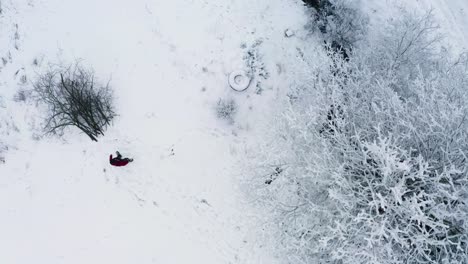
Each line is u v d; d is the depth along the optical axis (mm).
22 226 12438
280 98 12984
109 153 12820
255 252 12180
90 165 12758
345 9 12844
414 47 11539
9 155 12789
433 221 8648
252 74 13188
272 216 10883
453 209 8938
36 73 13250
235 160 12688
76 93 11922
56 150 12836
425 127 9297
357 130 10258
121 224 12430
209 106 13070
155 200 12586
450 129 9109
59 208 12516
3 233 12398
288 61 13266
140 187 12656
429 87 9945
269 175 11258
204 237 12383
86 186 12641
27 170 12719
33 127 12891
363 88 10664
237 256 12227
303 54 13078
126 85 13203
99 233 12383
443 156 9273
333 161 10023
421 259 9492
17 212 12508
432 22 11688
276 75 13195
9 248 12328
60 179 12680
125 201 12570
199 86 13211
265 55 13359
